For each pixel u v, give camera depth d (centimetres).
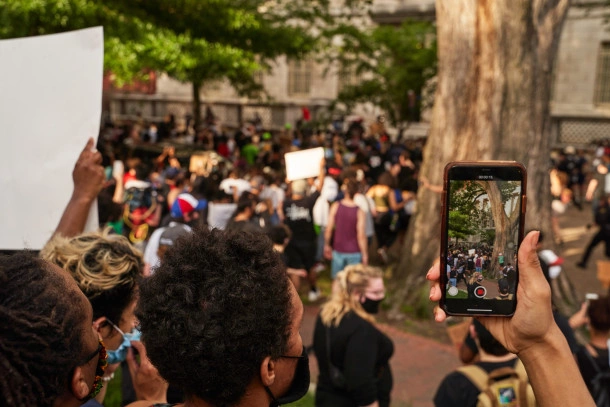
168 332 98
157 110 3306
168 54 1035
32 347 83
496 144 730
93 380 100
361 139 1938
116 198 832
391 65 1839
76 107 208
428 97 1842
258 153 1681
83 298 97
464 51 736
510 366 236
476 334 243
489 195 118
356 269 318
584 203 1711
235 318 98
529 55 718
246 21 1281
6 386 80
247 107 3008
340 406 309
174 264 105
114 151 1386
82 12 864
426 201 786
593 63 2336
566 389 108
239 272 102
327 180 877
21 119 210
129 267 176
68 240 182
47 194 208
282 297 105
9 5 780
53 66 210
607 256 1025
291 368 110
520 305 112
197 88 1978
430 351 655
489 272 116
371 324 311
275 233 604
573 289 754
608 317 306
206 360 97
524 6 702
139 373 177
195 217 611
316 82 2766
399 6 2548
